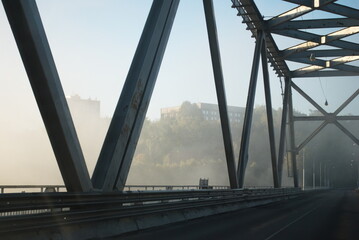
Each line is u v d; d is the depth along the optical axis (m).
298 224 16.48
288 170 68.12
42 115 10.72
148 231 13.26
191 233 12.80
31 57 9.95
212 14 24.16
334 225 16.50
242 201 26.58
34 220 9.23
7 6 9.36
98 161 13.23
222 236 12.22
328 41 42.12
